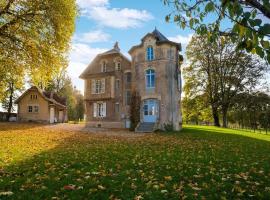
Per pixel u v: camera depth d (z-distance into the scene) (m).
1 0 18.84
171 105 33.44
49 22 19.56
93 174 8.08
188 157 11.92
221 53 44.06
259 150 15.60
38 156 11.90
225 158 11.80
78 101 83.69
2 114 54.09
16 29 19.14
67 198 5.75
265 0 3.18
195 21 4.70
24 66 20.47
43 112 52.31
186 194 6.02
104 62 41.50
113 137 23.62
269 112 50.47
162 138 22.89
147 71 34.78
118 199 5.65
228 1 3.36
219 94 45.16
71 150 14.34
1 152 13.05
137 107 34.00
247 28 3.14
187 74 47.88
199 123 75.19
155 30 36.94
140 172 8.36
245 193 6.15
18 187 6.60
